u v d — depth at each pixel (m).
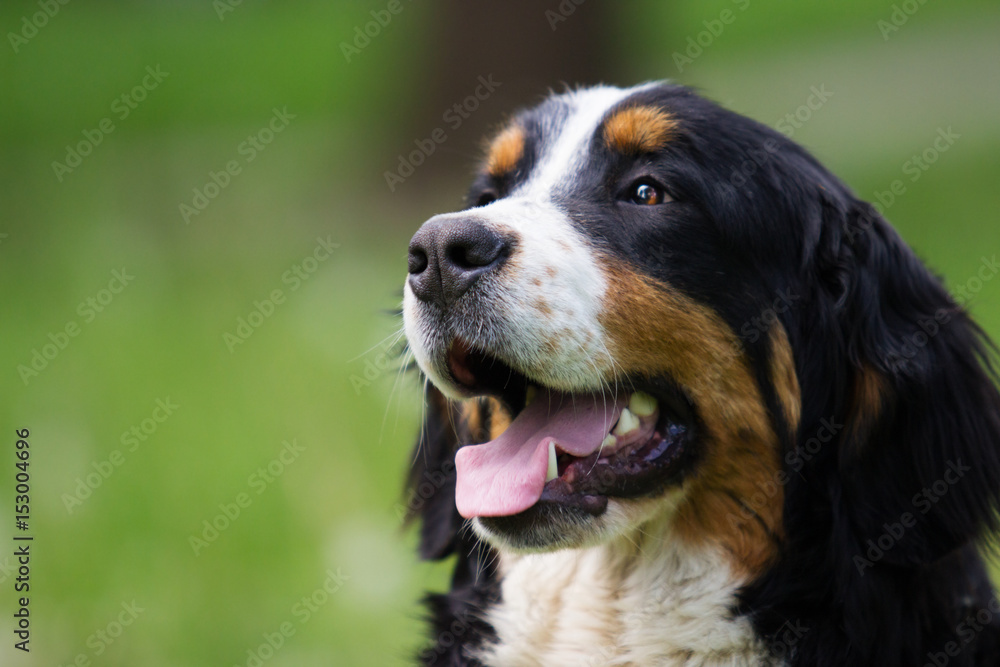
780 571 6.07
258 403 12.94
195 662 9.08
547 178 6.69
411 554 10.12
